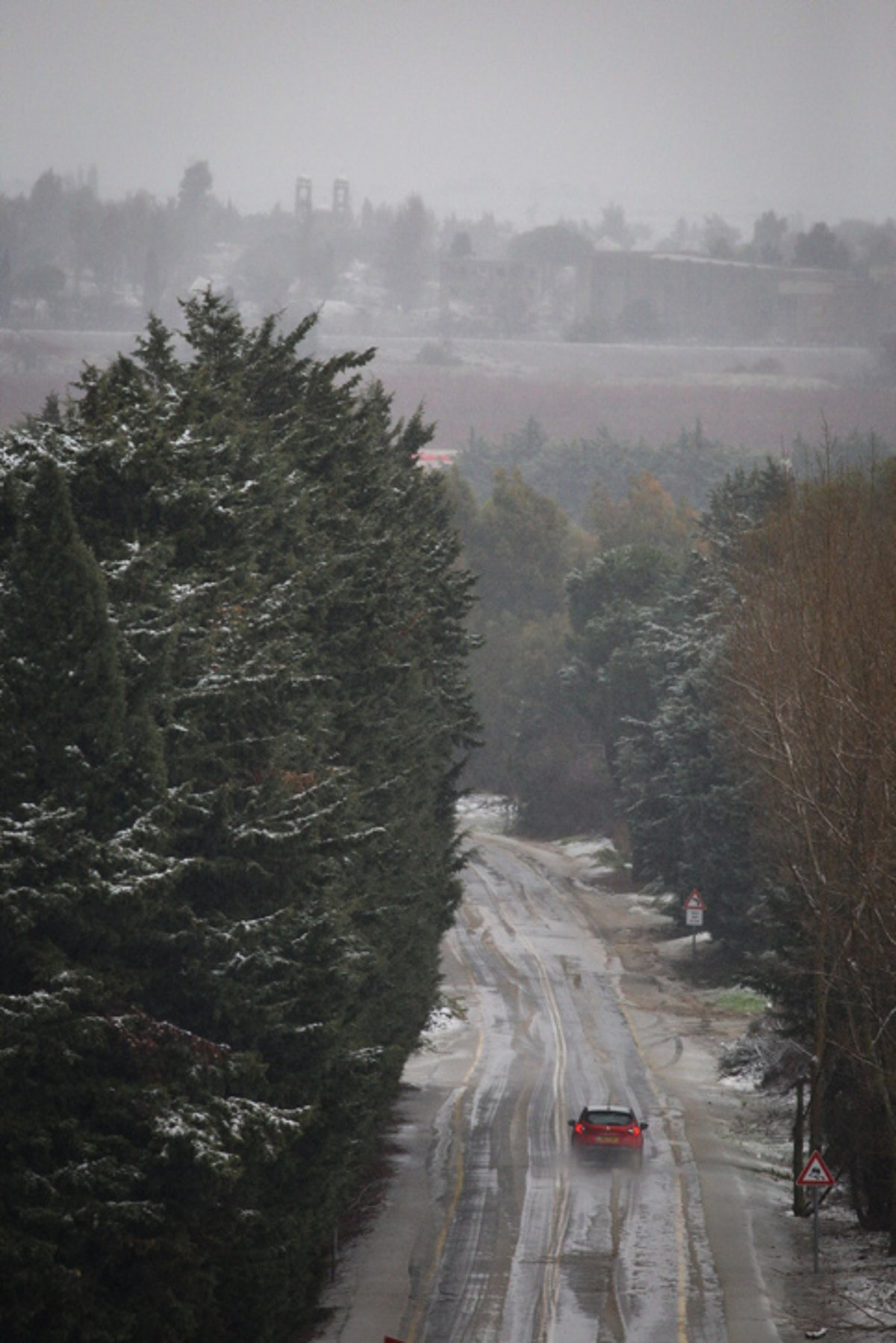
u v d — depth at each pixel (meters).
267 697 58.88
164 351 78.38
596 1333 64.38
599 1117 92.56
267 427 79.00
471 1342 63.03
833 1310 67.25
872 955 77.19
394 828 83.94
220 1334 52.91
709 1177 90.62
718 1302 68.31
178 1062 50.69
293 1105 56.91
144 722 51.06
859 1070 79.31
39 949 47.88
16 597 50.19
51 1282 44.81
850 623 87.19
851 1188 84.19
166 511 59.88
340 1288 68.44
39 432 63.84
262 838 55.44
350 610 80.62
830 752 80.56
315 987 57.59
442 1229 79.19
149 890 48.91
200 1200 49.06
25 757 49.12
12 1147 46.22
